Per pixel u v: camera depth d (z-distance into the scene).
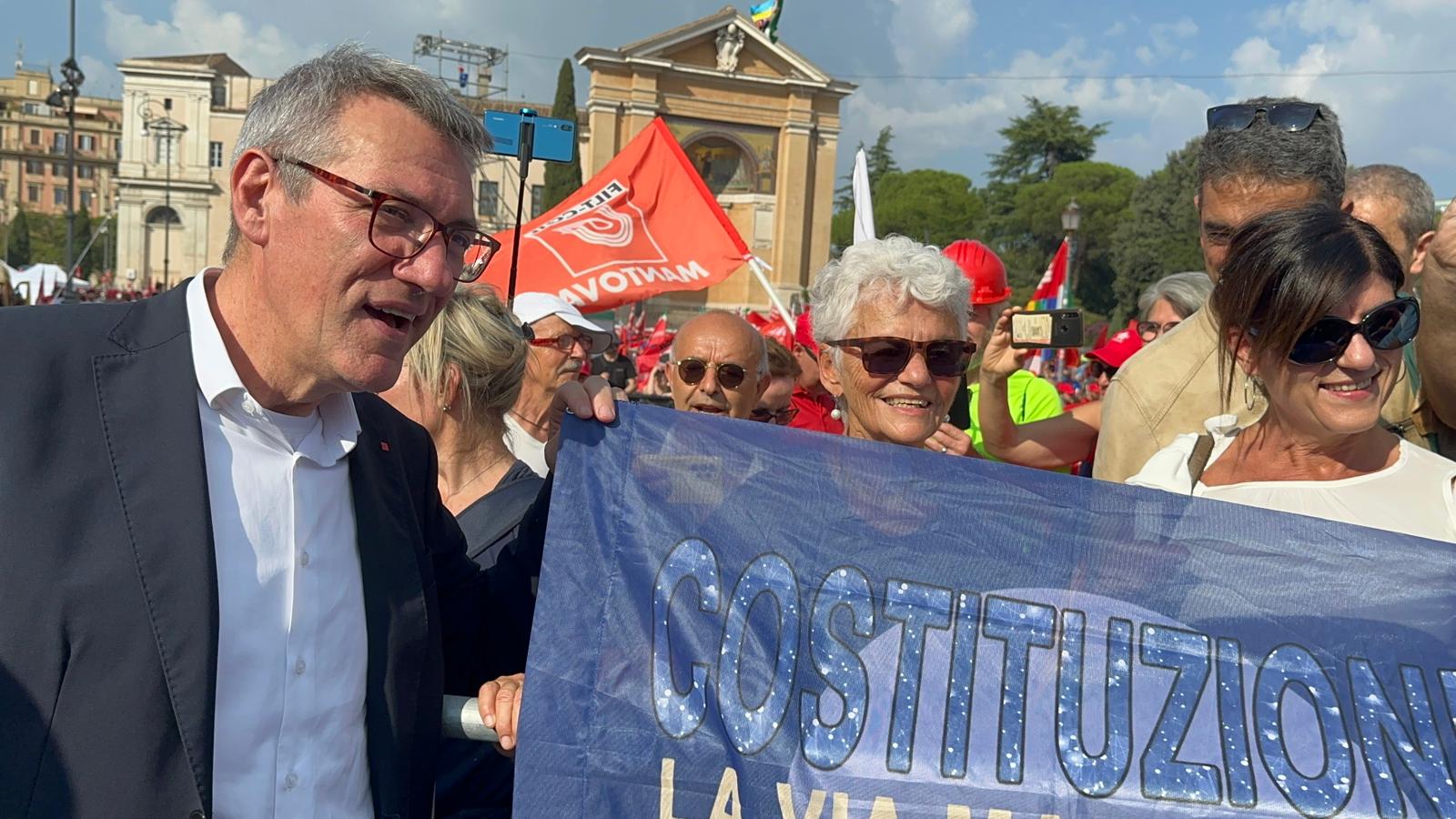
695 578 2.19
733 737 2.10
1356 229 2.20
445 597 2.34
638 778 2.05
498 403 3.09
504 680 2.21
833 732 2.13
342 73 1.77
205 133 74.62
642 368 14.11
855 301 2.66
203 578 1.71
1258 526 2.30
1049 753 2.15
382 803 1.96
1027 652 2.21
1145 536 2.30
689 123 48.97
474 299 3.11
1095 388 8.48
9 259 93.12
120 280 72.44
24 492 1.64
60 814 1.60
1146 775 2.14
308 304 1.77
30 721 1.60
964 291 2.68
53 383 1.72
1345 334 2.15
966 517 2.30
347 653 1.95
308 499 1.92
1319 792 2.14
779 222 50.22
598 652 2.11
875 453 2.32
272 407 1.89
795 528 2.25
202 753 1.68
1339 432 2.26
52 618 1.62
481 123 1.91
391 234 1.75
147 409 1.76
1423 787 2.15
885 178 95.00
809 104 50.00
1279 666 2.22
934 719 2.16
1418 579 2.27
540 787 2.03
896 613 2.22
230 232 1.90
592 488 2.22
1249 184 2.91
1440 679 2.22
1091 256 79.69
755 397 3.86
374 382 1.82
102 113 116.69
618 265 6.60
